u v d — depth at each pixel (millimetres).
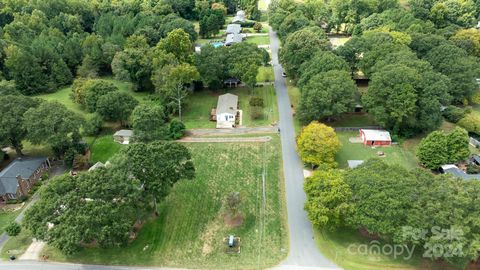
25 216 56719
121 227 55469
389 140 88625
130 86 128000
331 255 59875
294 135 94000
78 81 117062
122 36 142500
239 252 61000
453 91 103188
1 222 68500
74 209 55188
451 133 78812
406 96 86375
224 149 89500
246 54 114500
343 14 170375
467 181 58031
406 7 187125
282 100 112250
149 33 146875
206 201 72438
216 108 106688
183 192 74938
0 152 84000
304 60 112375
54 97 121250
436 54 111375
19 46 126625
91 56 132750
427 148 79062
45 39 133875
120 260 59969
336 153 85812
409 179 58688
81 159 84500
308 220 67250
